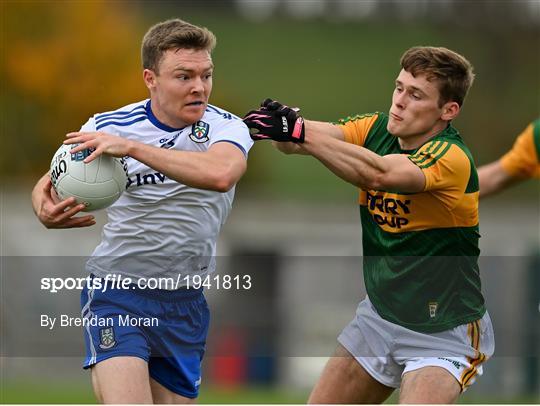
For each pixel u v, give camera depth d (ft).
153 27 72.33
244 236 180.34
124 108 74.18
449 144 73.82
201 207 74.33
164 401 78.28
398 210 75.25
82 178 69.67
